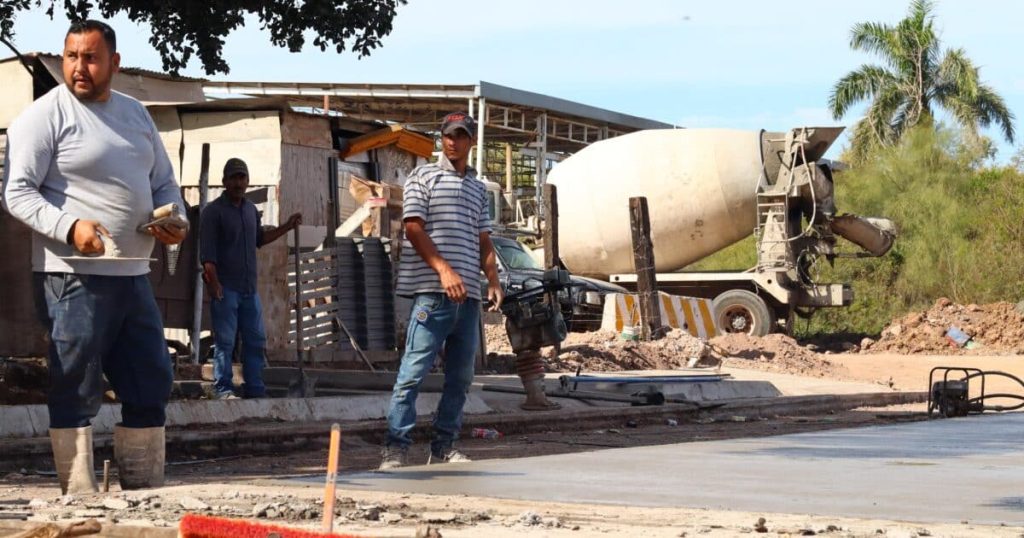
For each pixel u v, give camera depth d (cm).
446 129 746
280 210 1589
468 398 1195
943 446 791
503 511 452
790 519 431
